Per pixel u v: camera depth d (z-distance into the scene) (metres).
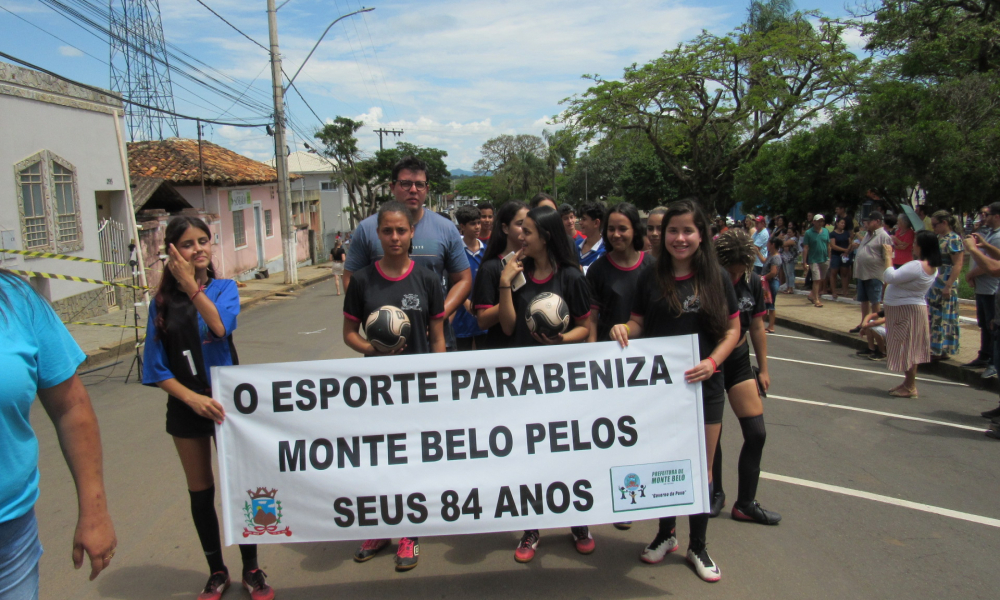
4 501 1.95
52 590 3.48
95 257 13.85
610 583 3.43
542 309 3.52
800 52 21.08
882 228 9.65
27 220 11.84
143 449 5.73
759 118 24.67
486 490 3.31
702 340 3.58
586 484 3.35
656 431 3.38
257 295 19.00
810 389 7.35
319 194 36.91
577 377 3.36
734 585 3.39
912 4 17.80
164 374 3.14
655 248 4.93
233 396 3.24
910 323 6.77
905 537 3.89
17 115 11.60
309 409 3.27
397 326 3.48
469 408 3.32
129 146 22.98
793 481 4.76
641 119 23.72
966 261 15.10
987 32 15.66
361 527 3.28
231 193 23.06
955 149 13.16
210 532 3.32
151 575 3.63
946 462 5.07
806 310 12.66
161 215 17.23
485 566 3.65
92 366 9.60
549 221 3.72
